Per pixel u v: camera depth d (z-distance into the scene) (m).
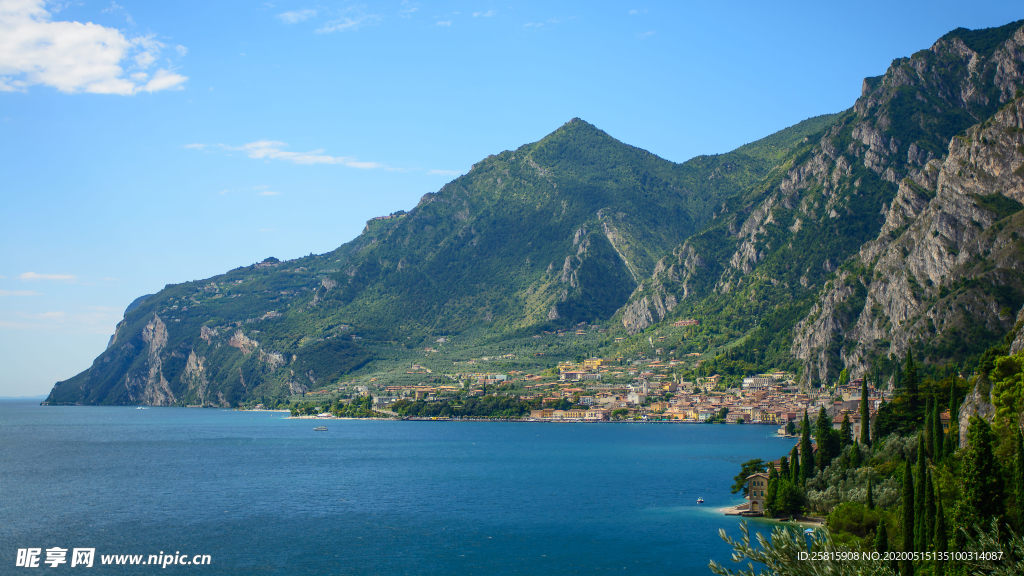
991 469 114.81
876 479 195.25
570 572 186.25
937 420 184.50
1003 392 166.75
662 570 185.25
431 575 187.12
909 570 113.88
